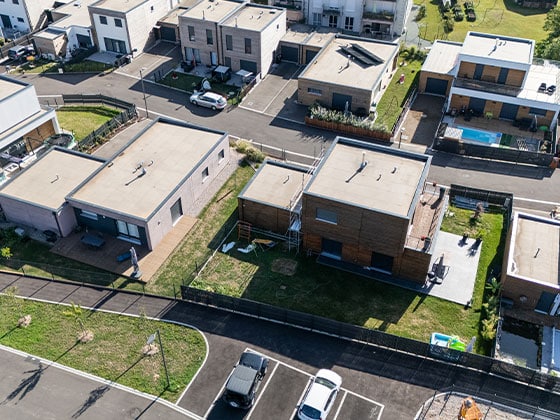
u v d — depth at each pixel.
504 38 65.06
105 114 65.12
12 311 40.38
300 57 74.69
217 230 47.84
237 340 38.19
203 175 51.53
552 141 57.97
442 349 36.06
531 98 59.66
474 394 34.75
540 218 44.91
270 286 42.50
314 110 62.44
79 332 38.81
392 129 61.56
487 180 53.91
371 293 41.94
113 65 75.31
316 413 32.62
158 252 45.34
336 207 41.34
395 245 41.22
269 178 49.34
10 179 48.62
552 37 80.38
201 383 35.47
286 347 37.69
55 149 52.69
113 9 74.81
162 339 38.25
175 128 55.34
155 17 79.94
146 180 48.12
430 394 34.75
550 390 34.84
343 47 71.12
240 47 70.69
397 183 42.91
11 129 55.41
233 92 69.00
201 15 72.75
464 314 40.22
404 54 77.56
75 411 34.03
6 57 78.19
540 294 39.62
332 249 45.06
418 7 93.88
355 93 62.78
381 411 33.84
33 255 45.19
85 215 46.75
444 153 57.78
